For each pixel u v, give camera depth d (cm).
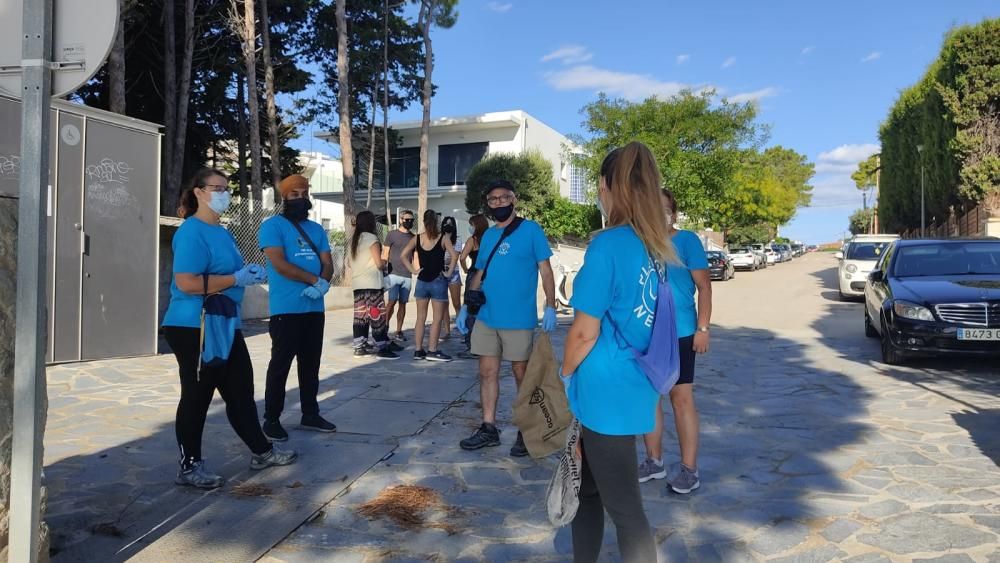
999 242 943
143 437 517
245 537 351
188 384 404
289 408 617
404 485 427
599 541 266
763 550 338
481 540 351
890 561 324
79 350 783
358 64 2730
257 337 1072
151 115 2152
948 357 893
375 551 339
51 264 751
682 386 407
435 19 2572
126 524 365
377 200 3531
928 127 2994
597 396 240
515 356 490
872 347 1015
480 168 3020
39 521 253
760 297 2088
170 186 1803
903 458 478
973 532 354
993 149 2420
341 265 1606
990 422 572
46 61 246
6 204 258
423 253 844
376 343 884
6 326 255
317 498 404
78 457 470
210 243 402
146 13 1848
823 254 8781
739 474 449
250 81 1928
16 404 245
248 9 1908
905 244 976
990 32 2378
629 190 247
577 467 250
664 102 2852
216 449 494
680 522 372
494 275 488
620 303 239
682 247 403
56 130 751
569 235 3119
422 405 630
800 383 745
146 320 855
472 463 469
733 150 2830
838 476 443
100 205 798
